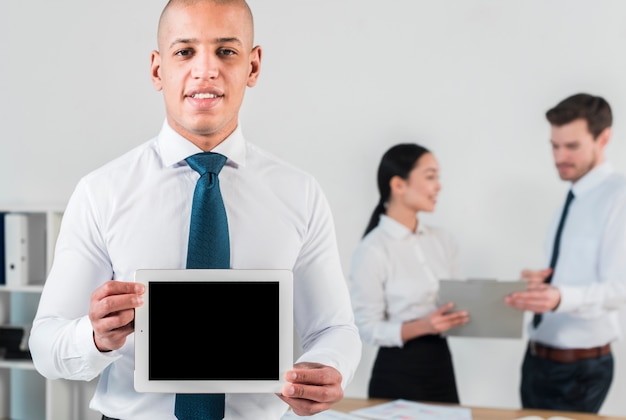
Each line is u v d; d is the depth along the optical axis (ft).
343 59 10.37
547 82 9.92
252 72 4.72
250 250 4.56
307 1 10.44
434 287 10.09
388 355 10.11
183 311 4.13
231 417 4.44
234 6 4.27
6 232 10.25
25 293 10.99
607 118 9.74
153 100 10.82
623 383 9.67
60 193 11.12
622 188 9.68
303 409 4.11
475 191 10.07
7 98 11.26
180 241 4.48
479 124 10.07
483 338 9.90
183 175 4.58
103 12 10.93
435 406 7.73
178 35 4.23
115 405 4.41
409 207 10.18
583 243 9.75
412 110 10.22
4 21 11.21
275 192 4.71
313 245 4.87
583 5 9.82
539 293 9.62
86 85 11.02
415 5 10.19
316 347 4.56
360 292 10.29
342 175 10.39
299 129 10.50
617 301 9.64
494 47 10.02
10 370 11.07
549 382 9.77
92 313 3.76
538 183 9.93
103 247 4.51
